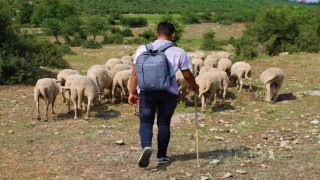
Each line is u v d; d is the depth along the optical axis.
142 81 7.04
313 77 19.98
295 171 7.55
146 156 7.29
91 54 44.12
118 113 13.16
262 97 15.31
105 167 7.93
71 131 10.84
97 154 8.73
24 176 7.59
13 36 21.34
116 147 9.24
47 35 69.56
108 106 14.18
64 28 69.56
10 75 19.09
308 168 7.68
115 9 141.38
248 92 16.31
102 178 7.37
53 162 8.33
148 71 6.98
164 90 7.15
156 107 7.48
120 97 15.53
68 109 13.21
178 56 7.17
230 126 11.02
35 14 90.50
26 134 10.58
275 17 34.19
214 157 8.38
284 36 33.78
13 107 14.03
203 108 12.66
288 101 14.31
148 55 7.08
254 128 10.81
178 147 9.09
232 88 17.17
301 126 10.93
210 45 58.19
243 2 180.25
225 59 18.08
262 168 7.74
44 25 70.44
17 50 20.47
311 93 15.45
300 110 12.86
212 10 147.25
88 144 9.52
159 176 7.40
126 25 103.88
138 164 7.58
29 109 13.74
